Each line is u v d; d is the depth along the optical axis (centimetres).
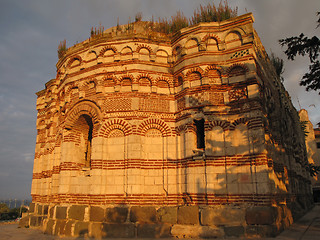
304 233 1352
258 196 1353
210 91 1590
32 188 2411
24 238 1552
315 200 5025
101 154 1623
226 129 1513
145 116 1677
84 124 1886
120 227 1443
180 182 1575
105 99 1731
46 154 2266
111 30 2053
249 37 1577
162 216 1465
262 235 1277
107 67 1792
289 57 1362
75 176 1772
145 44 1809
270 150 1496
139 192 1541
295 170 2341
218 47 1644
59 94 2156
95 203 1549
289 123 2480
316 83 1341
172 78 1784
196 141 1597
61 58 2089
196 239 1336
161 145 1666
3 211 3925
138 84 1722
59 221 1611
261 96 1551
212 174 1460
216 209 1377
